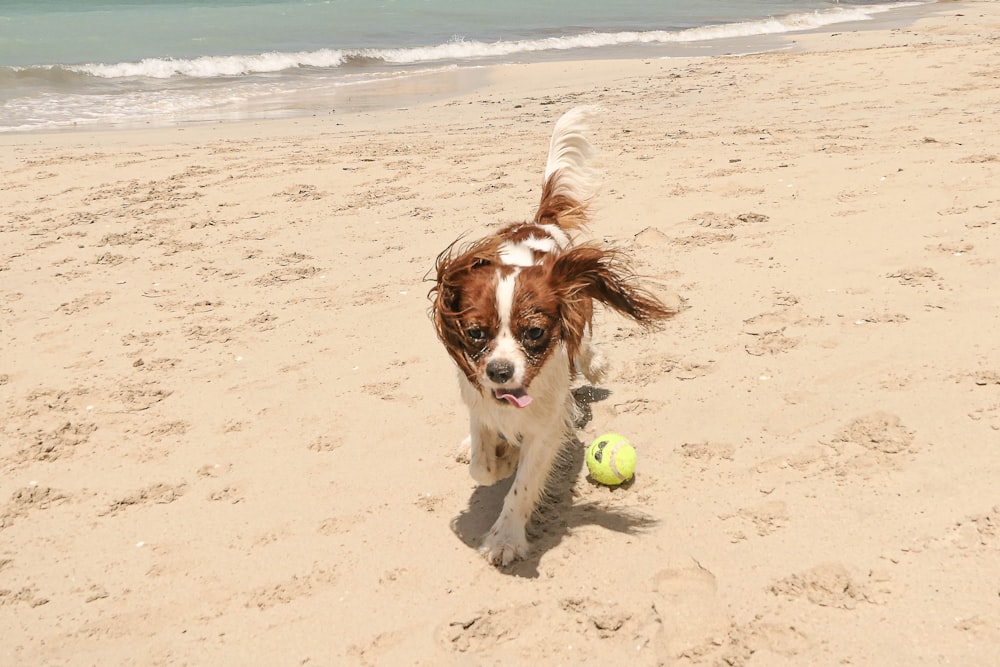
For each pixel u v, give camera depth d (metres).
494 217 2.61
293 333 2.07
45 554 1.49
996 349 1.74
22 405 1.86
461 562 1.43
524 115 4.28
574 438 1.66
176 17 8.70
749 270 2.15
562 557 1.42
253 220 2.75
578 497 1.54
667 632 1.28
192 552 1.48
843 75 4.53
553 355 1.39
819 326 1.89
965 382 1.66
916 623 1.24
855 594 1.29
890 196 2.47
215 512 1.56
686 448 1.60
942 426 1.56
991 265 2.03
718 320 1.96
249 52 6.73
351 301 2.20
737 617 1.28
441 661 1.28
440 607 1.36
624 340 1.94
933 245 2.15
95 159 3.55
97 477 1.65
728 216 2.45
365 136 3.92
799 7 9.86
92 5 9.62
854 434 1.57
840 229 2.30
